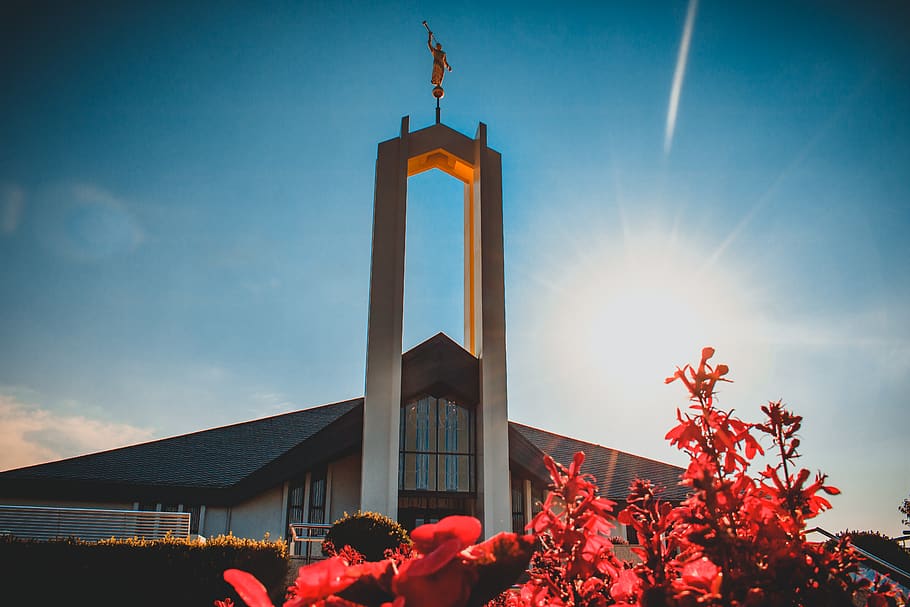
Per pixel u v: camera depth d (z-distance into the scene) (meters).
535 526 1.41
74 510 11.65
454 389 16.67
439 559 0.86
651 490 1.43
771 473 1.36
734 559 1.18
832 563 1.28
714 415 1.38
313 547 15.74
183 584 9.38
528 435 21.94
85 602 8.94
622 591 1.43
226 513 15.95
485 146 18.52
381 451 15.30
